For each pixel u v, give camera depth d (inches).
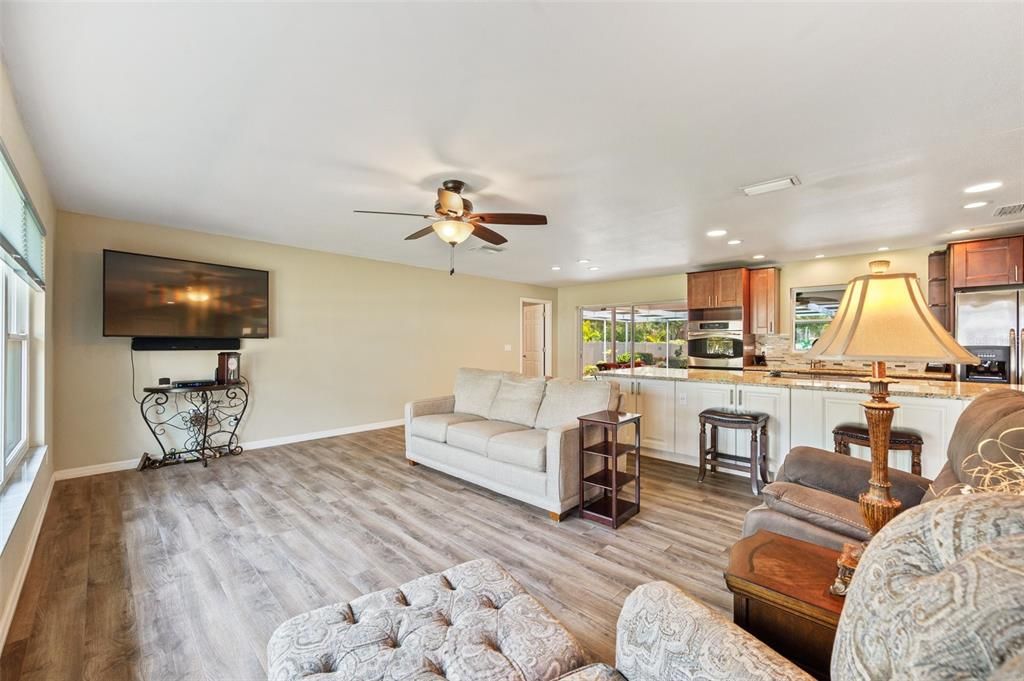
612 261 239.1
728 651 34.2
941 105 80.0
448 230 121.5
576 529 110.3
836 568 50.7
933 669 20.7
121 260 153.1
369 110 83.1
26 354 117.5
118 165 108.3
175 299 165.5
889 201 133.6
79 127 89.3
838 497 68.0
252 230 172.6
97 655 66.1
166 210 145.6
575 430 120.1
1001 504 24.8
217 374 175.8
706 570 90.2
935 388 129.7
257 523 113.1
